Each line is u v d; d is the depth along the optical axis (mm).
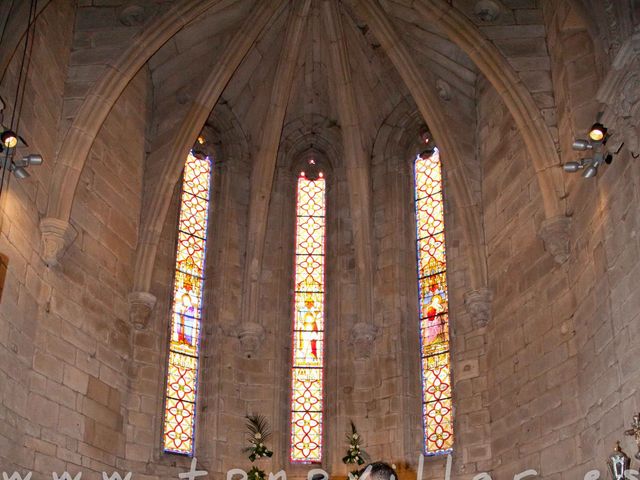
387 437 17969
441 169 19844
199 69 19672
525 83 16500
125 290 17031
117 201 17141
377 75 20219
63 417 14547
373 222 20031
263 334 19000
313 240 20484
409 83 18422
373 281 19484
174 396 17875
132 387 16844
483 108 18734
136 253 17547
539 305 15398
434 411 18016
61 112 16188
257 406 18500
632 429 11203
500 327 16609
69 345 15016
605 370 12945
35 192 14680
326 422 18672
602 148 13375
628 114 12250
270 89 20078
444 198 19469
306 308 19828
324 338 19500
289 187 20781
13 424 13125
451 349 17828
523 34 17062
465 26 16984
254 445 17562
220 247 19562
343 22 19281
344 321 19359
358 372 18812
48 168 15367
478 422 16719
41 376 14133
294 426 18781
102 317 16125
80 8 17297
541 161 15672
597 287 13445
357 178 19656
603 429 12898
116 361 16391
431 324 18781
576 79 15141
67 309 15102
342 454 18094
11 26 13617
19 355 13531
